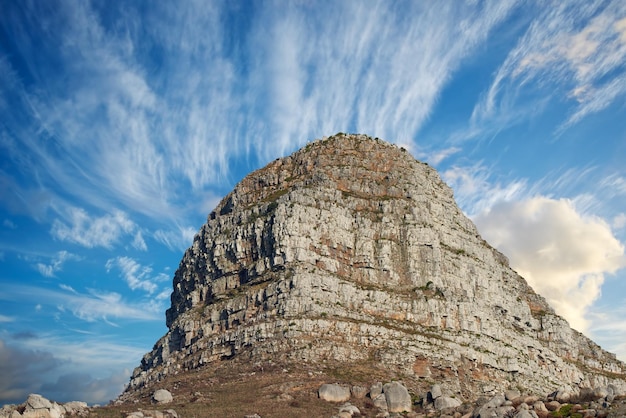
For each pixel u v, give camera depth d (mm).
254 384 109812
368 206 153875
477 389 126250
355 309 133750
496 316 153375
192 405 96375
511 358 138125
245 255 145750
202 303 149375
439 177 177500
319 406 97938
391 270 144125
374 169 166875
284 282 131375
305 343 122000
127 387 148375
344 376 113688
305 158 169875
